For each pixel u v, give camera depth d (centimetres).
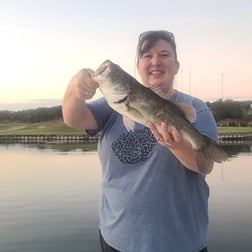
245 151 1038
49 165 756
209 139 86
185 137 82
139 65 92
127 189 87
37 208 376
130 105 77
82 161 812
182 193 86
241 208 360
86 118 89
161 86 90
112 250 89
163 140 80
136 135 88
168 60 90
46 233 290
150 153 87
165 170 86
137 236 86
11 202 407
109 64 77
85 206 380
